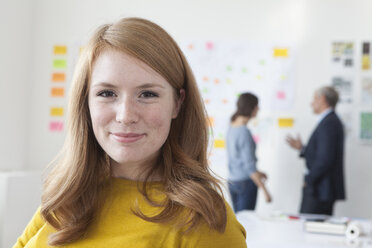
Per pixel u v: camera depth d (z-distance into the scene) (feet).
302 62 12.79
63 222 2.58
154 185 2.52
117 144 2.38
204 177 2.47
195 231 2.24
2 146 11.73
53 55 13.42
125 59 2.32
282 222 6.48
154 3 13.30
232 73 13.03
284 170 12.75
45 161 13.33
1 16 11.36
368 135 12.42
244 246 2.34
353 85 12.55
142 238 2.31
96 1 13.39
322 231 5.63
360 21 12.59
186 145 2.62
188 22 13.21
